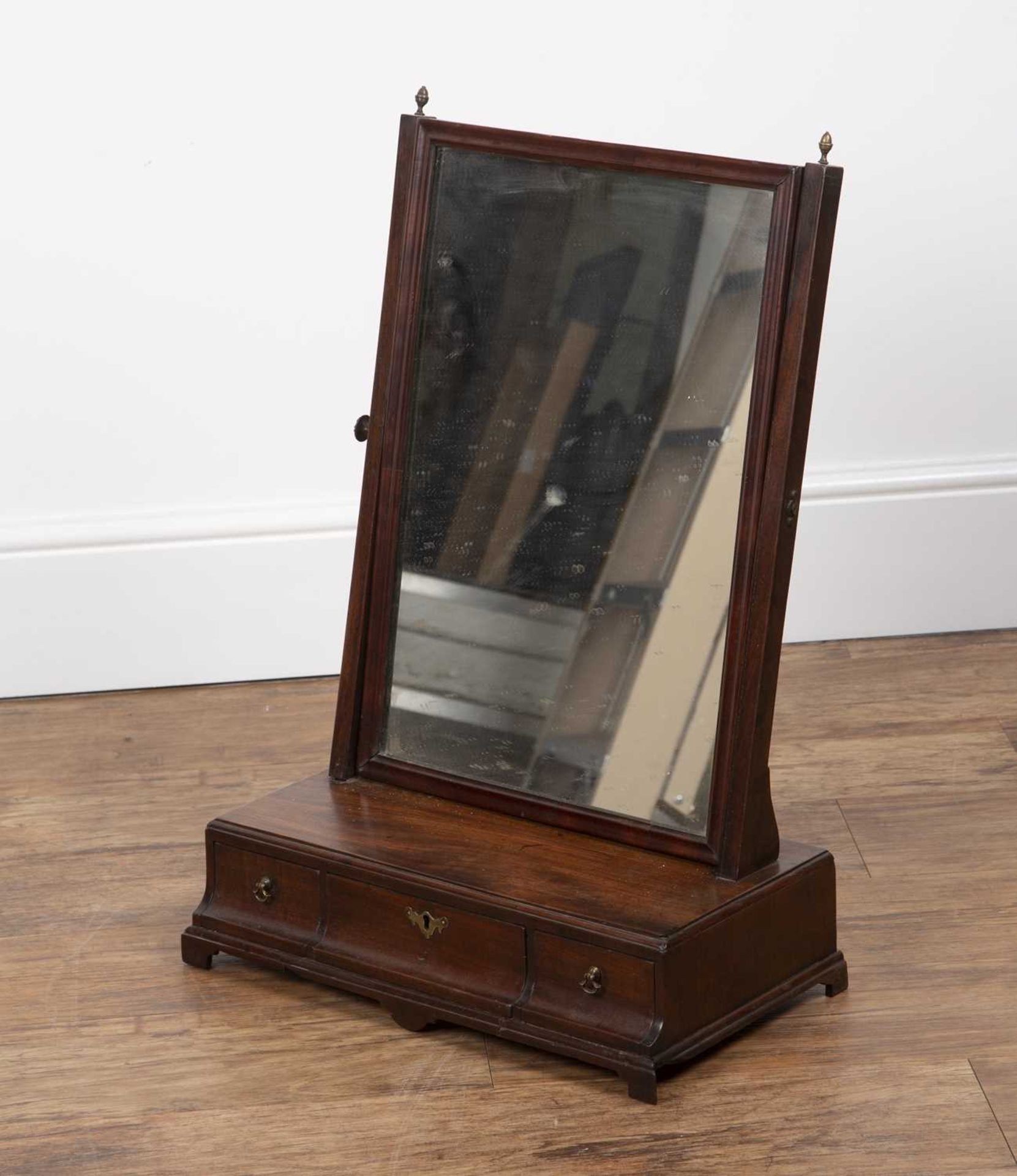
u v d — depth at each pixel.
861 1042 2.20
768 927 2.19
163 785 3.11
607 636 2.27
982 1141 1.98
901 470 3.66
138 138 3.40
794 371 2.07
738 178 2.09
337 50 3.41
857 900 2.58
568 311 2.25
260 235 3.47
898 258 3.55
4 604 3.55
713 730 2.19
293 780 3.11
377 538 2.43
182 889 2.69
